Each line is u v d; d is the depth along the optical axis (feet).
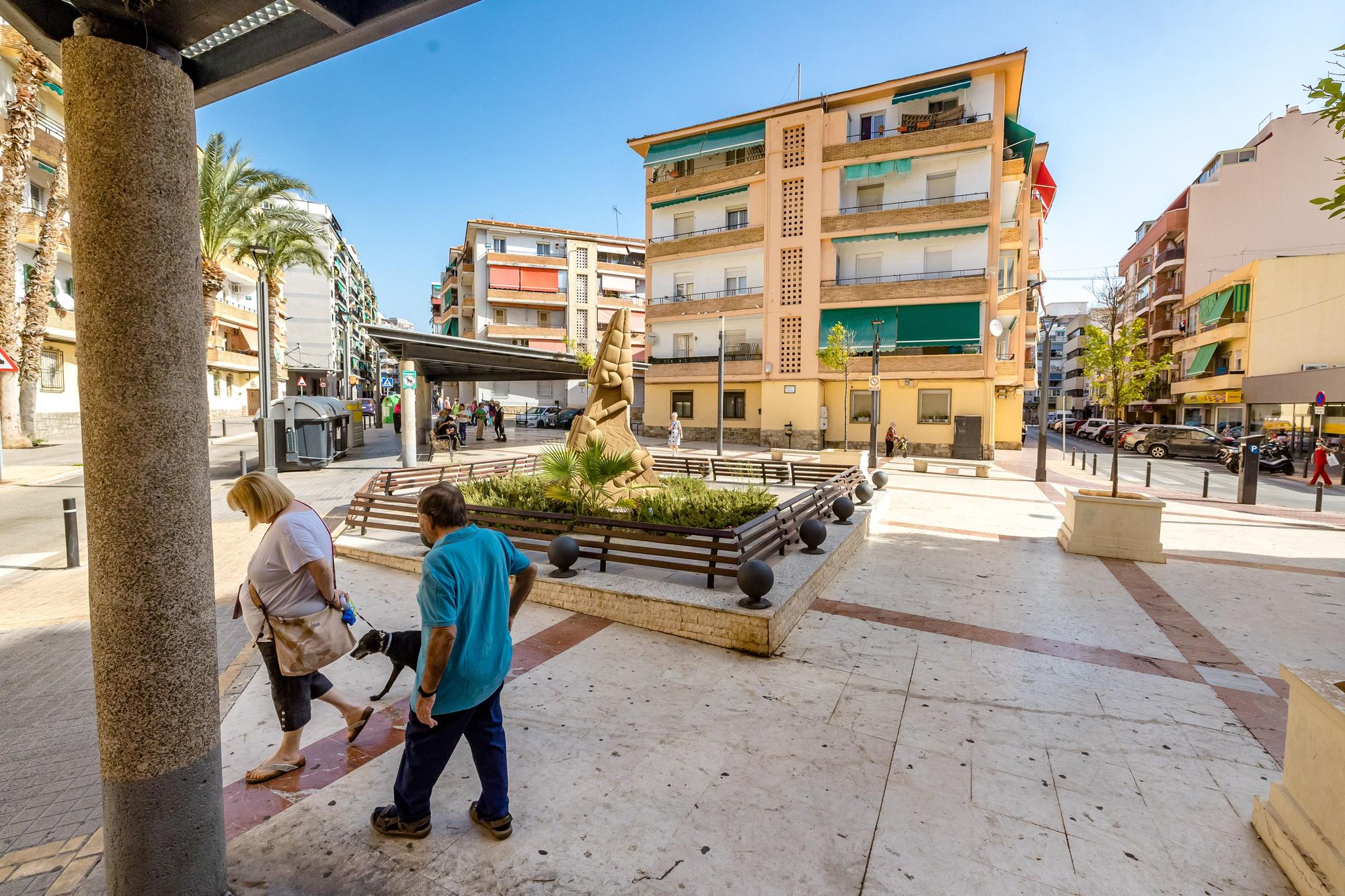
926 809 9.48
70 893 7.73
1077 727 12.05
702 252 98.32
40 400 73.82
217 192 69.72
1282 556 26.71
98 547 6.04
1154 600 20.24
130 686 6.18
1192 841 8.86
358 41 6.75
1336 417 80.59
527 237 165.99
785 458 65.98
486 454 66.03
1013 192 86.89
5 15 5.82
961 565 24.50
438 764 8.38
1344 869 7.10
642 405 163.43
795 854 8.46
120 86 5.81
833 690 13.41
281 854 8.29
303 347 177.68
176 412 6.28
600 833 8.80
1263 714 12.66
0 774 10.32
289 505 9.80
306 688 10.11
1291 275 102.99
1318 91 11.27
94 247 5.77
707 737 11.41
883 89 84.38
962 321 82.23
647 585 17.78
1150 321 156.87
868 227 85.61
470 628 7.97
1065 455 86.53
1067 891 7.90
